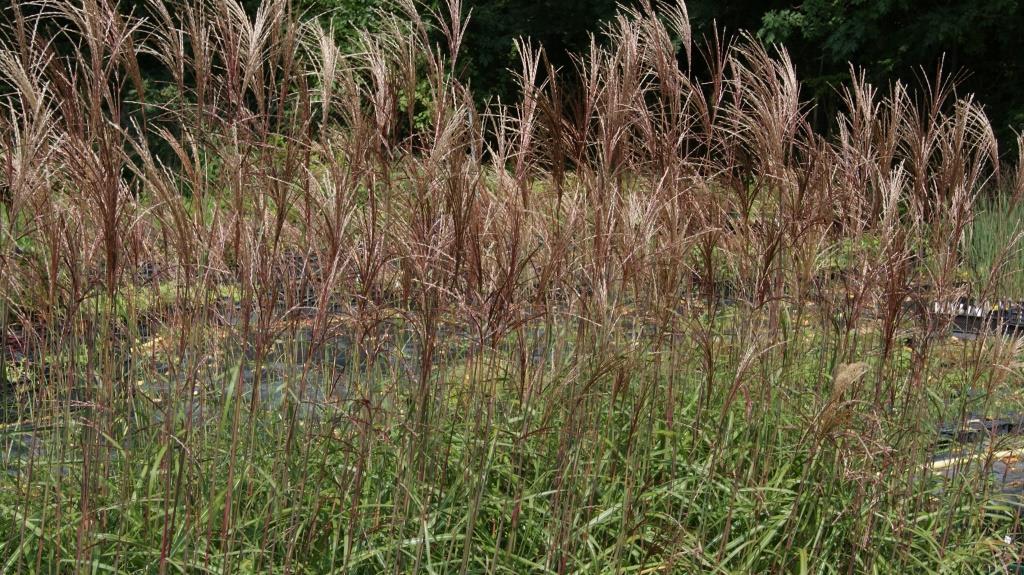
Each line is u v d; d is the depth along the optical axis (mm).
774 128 3920
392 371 3492
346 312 3252
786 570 3719
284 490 3008
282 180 2889
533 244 3623
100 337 3484
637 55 3830
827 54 17281
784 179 3973
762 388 3906
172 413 3205
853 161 4344
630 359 3469
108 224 2797
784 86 4113
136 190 3305
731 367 4312
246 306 2957
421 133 3145
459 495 3500
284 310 3395
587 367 3502
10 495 3430
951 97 16547
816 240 4199
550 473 3615
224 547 2900
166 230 3254
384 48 3041
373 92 3059
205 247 3148
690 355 4344
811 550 3811
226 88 2998
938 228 4230
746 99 4215
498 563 3342
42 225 2938
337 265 3006
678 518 3695
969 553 3879
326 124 2947
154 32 3141
